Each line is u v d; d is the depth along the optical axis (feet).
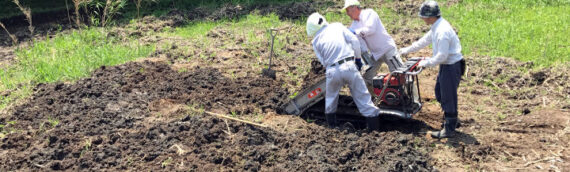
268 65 29.12
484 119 22.00
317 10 42.11
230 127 20.58
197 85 25.82
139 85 25.75
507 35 33.19
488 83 25.95
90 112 22.39
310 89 21.54
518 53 29.68
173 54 31.45
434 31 18.42
